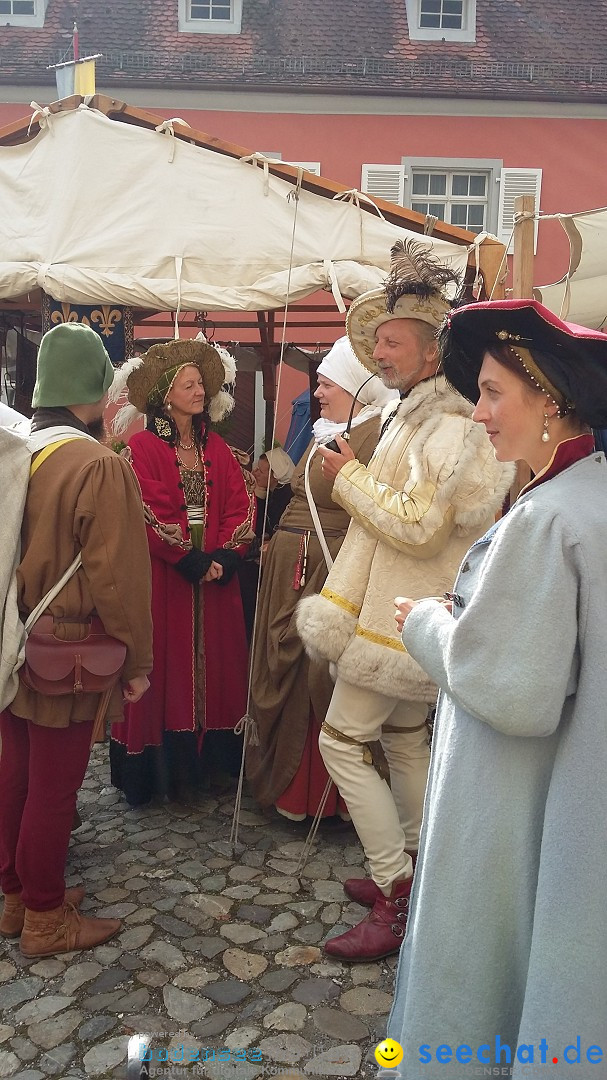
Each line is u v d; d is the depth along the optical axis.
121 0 13.27
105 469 2.25
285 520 3.33
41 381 2.37
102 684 2.27
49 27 12.96
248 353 6.79
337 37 13.16
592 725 1.22
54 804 2.33
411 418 2.29
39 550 2.24
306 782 3.17
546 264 12.77
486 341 1.38
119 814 3.39
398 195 12.66
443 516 2.17
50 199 3.51
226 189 3.52
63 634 2.25
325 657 2.41
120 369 3.28
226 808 3.46
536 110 12.70
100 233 3.46
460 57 13.17
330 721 2.45
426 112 12.63
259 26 13.16
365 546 2.39
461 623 1.30
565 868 1.22
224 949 2.45
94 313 3.52
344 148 12.62
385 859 2.42
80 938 2.44
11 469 2.24
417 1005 1.37
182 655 3.38
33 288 3.46
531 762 1.30
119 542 2.25
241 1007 2.19
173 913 2.64
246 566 4.38
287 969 2.36
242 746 3.60
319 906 2.69
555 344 1.29
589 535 1.23
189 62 12.59
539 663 1.22
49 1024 2.12
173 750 3.46
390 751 2.60
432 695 2.30
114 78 12.34
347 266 3.45
